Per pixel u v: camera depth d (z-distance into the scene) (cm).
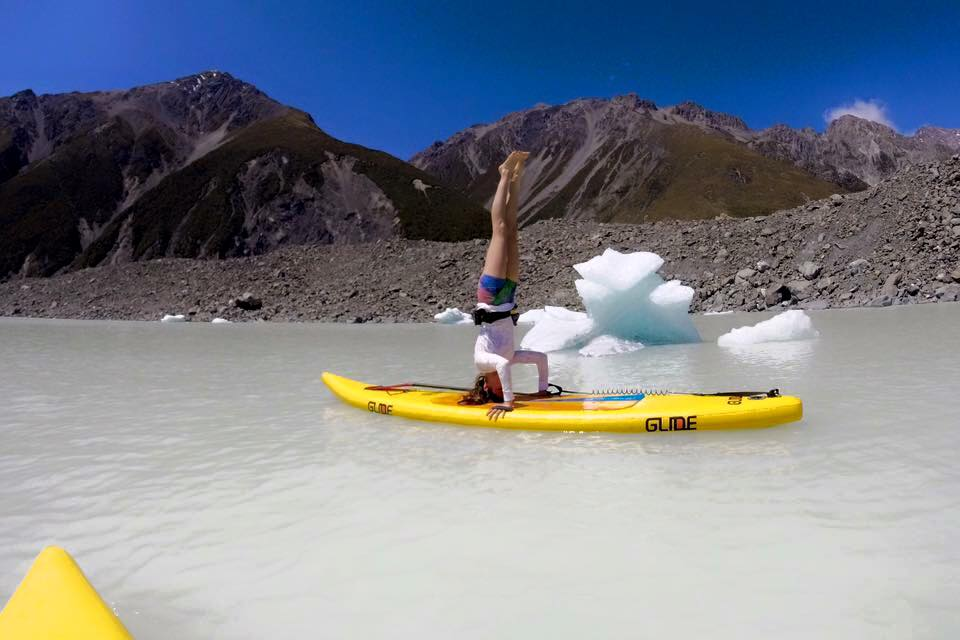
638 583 240
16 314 2786
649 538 281
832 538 273
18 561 280
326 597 239
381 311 2330
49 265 13750
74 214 15500
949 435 427
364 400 610
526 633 209
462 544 282
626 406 507
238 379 848
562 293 2158
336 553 278
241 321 2348
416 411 560
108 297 2888
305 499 351
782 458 397
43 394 742
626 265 1184
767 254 2195
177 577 260
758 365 827
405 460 426
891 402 542
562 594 234
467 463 415
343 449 461
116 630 197
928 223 1966
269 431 526
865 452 399
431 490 360
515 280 556
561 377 831
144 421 576
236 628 220
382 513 326
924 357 798
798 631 204
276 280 2864
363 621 221
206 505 346
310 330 1861
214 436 512
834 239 2139
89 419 588
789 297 1939
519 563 261
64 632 195
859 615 211
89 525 321
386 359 1066
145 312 2630
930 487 329
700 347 1130
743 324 1539
